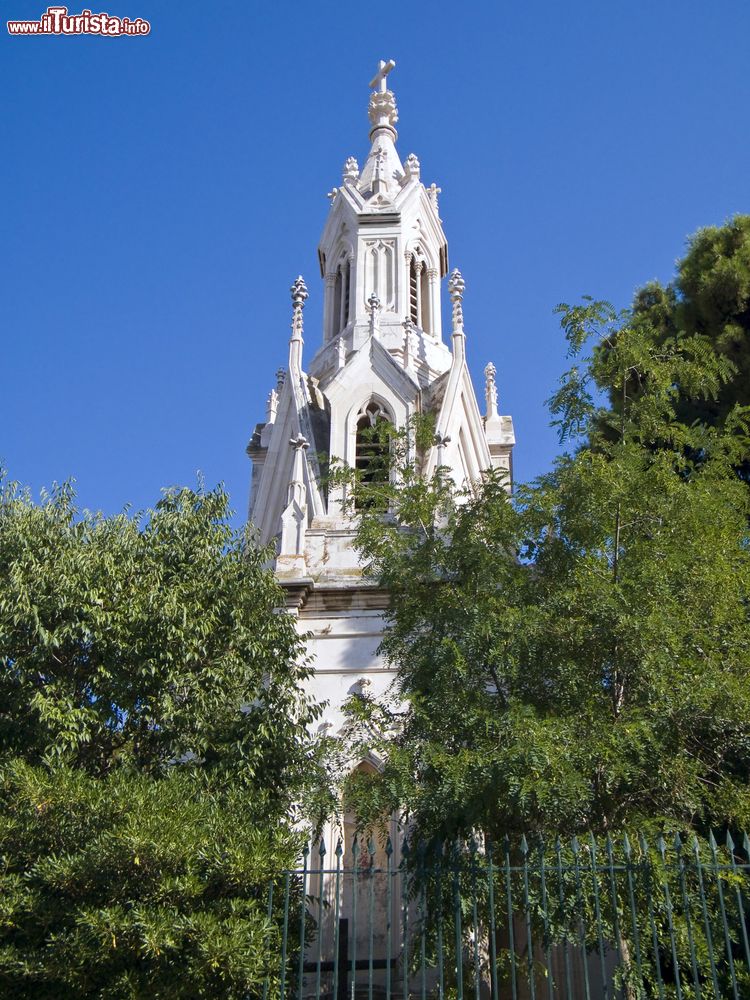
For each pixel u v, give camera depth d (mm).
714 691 17672
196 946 15977
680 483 20141
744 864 15930
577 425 20953
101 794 17125
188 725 21453
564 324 20797
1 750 20406
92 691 21328
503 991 23312
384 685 30797
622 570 19562
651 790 18375
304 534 33812
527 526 20609
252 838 17500
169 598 21547
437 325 46250
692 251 35375
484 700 19625
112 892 16406
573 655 19328
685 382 21453
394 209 46344
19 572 21188
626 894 16922
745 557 20297
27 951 16516
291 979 19141
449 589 21453
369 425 38875
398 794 18344
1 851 17203
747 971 16578
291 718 25000
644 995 15156
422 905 19281
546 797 16562
